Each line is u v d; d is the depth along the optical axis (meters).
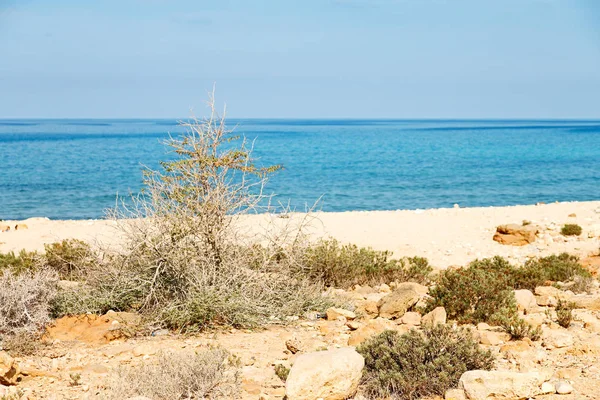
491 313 8.98
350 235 18.64
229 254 9.31
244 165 9.68
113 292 9.27
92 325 8.62
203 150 9.38
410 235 18.73
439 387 6.27
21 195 37.59
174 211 9.28
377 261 12.81
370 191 40.81
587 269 13.11
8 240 17.52
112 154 79.06
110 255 9.62
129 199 35.28
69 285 9.84
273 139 135.50
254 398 6.13
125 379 6.31
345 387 5.91
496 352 7.44
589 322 8.58
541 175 52.22
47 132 198.50
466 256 15.89
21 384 6.52
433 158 73.06
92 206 33.00
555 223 19.77
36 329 8.09
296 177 49.81
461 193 39.97
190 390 6.25
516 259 15.30
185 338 8.34
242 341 8.19
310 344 7.96
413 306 9.52
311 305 9.71
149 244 9.04
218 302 8.72
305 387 5.79
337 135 166.25
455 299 9.35
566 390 5.98
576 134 170.75
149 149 91.00
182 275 9.01
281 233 10.23
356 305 10.02
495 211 23.61
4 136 157.00
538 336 8.00
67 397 6.12
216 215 9.28
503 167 60.28
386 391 6.25
